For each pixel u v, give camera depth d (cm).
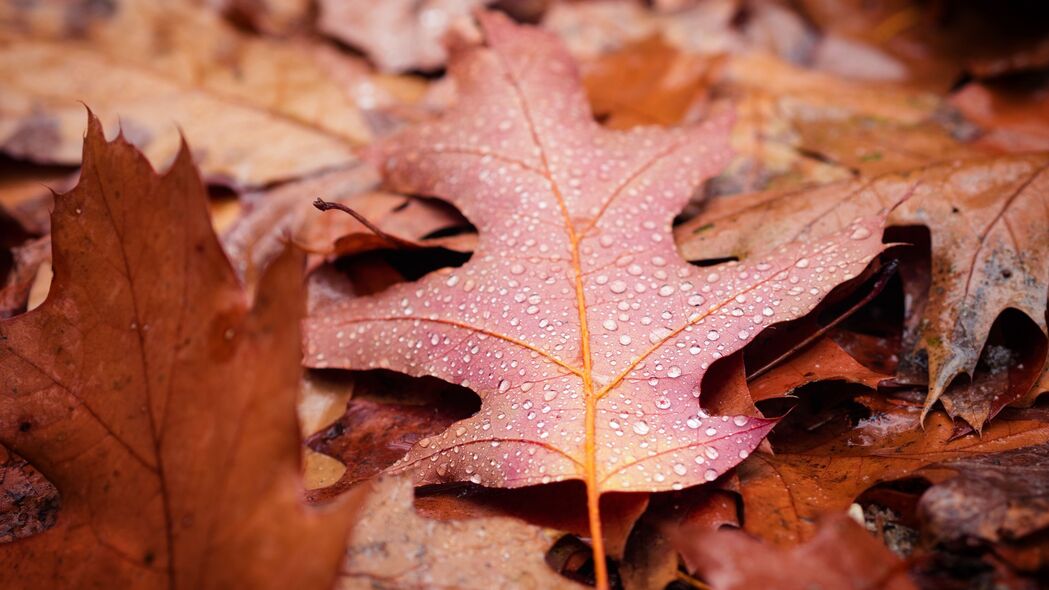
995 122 38
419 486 28
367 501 26
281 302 23
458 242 32
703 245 32
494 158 33
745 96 40
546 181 32
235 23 46
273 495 23
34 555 25
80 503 25
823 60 47
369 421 30
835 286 28
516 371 28
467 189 32
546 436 26
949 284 30
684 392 27
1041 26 45
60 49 42
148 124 40
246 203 37
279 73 43
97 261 26
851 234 29
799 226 32
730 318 28
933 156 35
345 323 30
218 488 24
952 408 29
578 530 26
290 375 23
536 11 49
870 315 32
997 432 28
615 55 41
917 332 30
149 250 25
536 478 26
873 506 27
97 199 26
